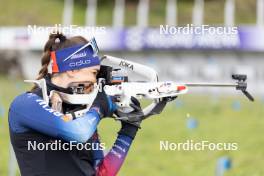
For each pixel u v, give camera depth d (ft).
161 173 81.61
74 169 29.04
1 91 201.26
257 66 239.50
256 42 232.12
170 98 31.37
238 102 164.45
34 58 266.77
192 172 81.92
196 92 218.18
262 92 237.66
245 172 79.41
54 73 29.37
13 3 304.09
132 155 92.94
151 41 240.73
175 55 244.42
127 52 247.91
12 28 260.62
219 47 229.86
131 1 316.40
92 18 292.20
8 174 79.25
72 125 28.25
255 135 110.42
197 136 109.70
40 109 28.60
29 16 295.48
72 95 29.25
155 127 122.11
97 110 29.17
